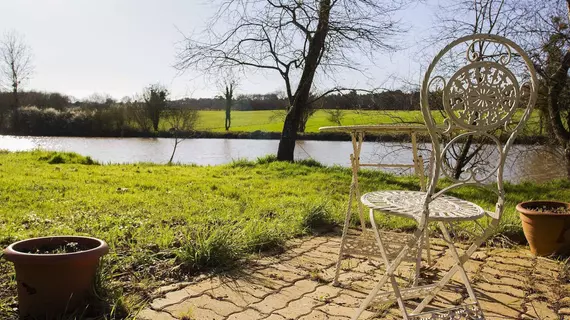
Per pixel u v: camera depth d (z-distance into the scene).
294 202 5.83
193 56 12.25
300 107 11.88
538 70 7.97
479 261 3.68
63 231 3.94
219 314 2.55
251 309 2.64
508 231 4.39
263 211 5.22
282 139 11.82
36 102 33.09
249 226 4.07
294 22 11.55
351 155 3.14
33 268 2.32
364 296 2.89
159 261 3.32
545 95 8.45
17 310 2.46
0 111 31.02
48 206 5.09
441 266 3.54
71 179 7.50
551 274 3.38
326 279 3.17
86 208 5.06
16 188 6.14
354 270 3.40
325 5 11.14
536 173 9.37
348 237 3.72
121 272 3.08
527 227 3.91
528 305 2.79
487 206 5.78
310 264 3.50
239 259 3.51
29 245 2.59
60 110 32.66
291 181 8.20
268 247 3.90
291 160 11.77
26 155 11.80
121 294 2.64
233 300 2.76
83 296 2.46
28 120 30.64
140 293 2.77
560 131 8.62
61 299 2.37
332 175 9.26
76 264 2.38
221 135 27.06
